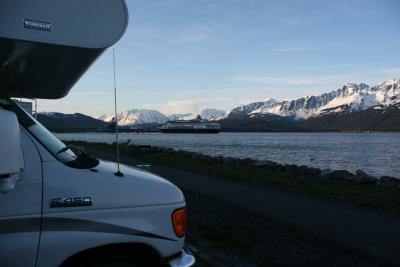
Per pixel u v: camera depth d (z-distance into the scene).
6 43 3.23
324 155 58.38
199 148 67.88
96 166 3.83
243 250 7.19
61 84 4.35
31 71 3.88
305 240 7.70
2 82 4.16
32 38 3.18
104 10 3.38
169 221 3.77
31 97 4.88
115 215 3.53
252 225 8.72
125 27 3.44
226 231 8.30
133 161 23.53
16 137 2.91
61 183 3.41
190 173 17.39
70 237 3.35
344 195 12.28
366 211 10.02
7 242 3.19
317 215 9.57
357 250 7.12
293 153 60.75
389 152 69.50
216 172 17.70
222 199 11.47
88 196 3.46
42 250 3.27
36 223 3.27
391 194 12.88
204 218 9.30
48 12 3.23
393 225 8.69
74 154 3.91
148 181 3.80
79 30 3.31
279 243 7.54
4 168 2.83
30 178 3.32
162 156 27.20
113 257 3.62
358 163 46.09
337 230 8.30
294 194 12.35
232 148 70.00
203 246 7.40
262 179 15.55
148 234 3.64
